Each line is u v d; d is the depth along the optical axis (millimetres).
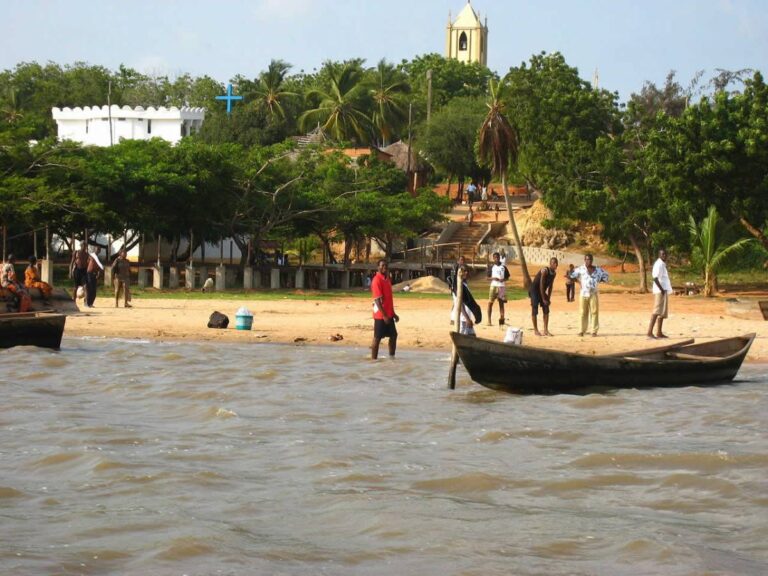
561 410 17453
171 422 15797
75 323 31016
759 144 50062
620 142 60250
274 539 9742
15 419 15758
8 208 44406
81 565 8820
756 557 9203
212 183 51219
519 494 11539
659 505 11094
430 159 98000
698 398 18938
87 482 11852
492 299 31438
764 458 13273
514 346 18672
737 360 21250
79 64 117125
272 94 100250
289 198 55719
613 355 20859
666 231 53219
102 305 37812
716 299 48031
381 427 15570
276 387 19531
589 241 79312
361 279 63875
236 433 14922
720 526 10258
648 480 12148
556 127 69875
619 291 56750
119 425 15398
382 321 23500
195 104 109062
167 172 50469
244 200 54375
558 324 32781
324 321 33625
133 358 23609
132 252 66000
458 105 103688
